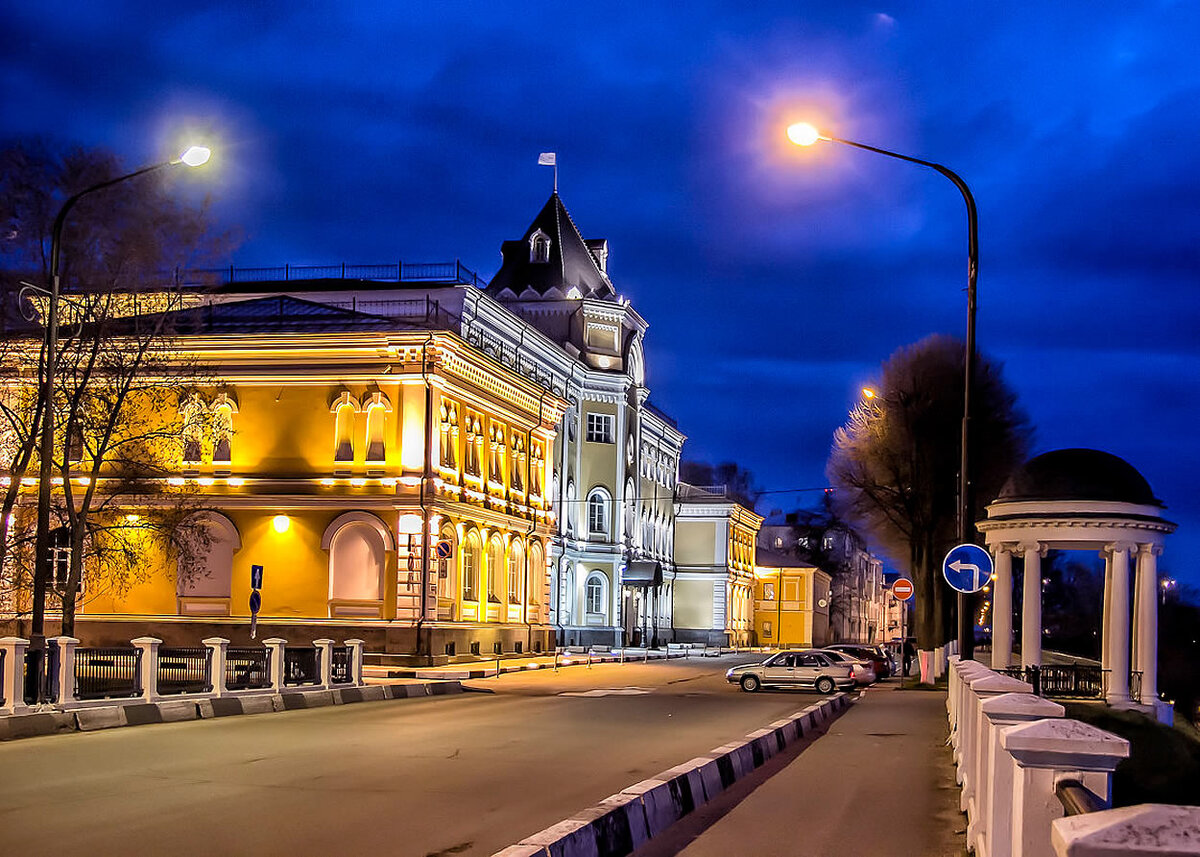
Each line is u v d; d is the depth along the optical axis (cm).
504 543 4984
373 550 4278
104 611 4350
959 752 1516
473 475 4700
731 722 2422
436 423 4297
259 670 2631
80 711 2041
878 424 5250
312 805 1239
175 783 1388
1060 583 10469
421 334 4225
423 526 4225
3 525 3247
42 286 3269
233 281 5484
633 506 7100
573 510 6669
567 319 6831
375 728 2142
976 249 2269
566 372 6462
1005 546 3300
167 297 3700
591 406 6794
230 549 4325
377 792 1341
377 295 5250
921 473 5031
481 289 5450
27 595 4188
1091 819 287
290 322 4419
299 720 2300
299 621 4250
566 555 6506
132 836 1052
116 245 3291
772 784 1475
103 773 1470
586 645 6625
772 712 2736
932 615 4838
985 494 5138
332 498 4256
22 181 3206
